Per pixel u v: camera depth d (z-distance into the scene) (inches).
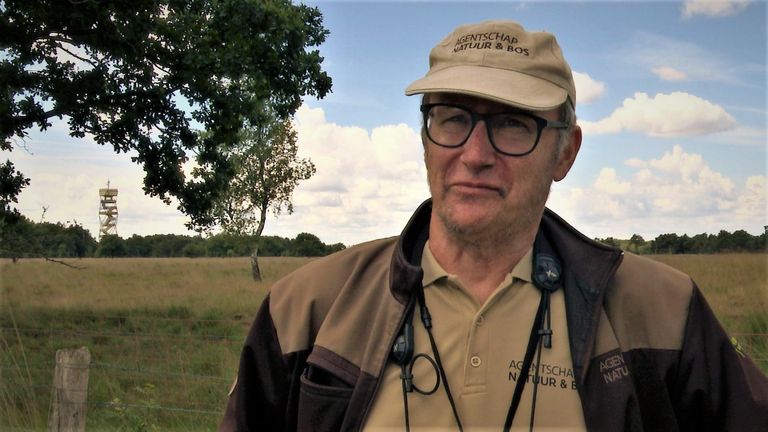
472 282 60.1
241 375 63.2
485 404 56.9
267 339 63.3
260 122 487.2
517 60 57.1
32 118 459.2
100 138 490.9
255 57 428.1
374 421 57.7
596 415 55.3
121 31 432.8
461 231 57.4
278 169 1186.0
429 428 57.0
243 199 1176.8
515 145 56.7
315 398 58.9
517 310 58.7
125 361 356.2
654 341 57.4
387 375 58.6
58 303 657.6
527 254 60.4
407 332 58.8
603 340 56.9
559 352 57.6
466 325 58.5
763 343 226.1
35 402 216.2
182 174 520.1
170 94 482.3
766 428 55.8
